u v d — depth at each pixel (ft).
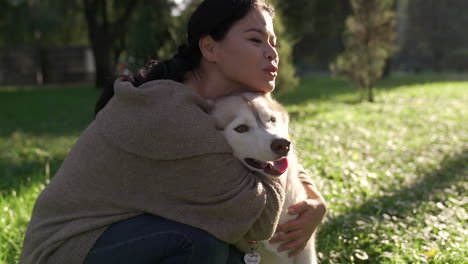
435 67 166.40
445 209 14.19
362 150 24.43
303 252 8.54
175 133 6.82
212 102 7.54
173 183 7.00
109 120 7.23
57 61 108.99
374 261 11.23
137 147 6.93
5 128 37.65
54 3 97.09
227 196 6.94
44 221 7.62
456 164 21.56
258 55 7.54
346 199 15.98
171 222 7.06
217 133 7.06
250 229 7.26
